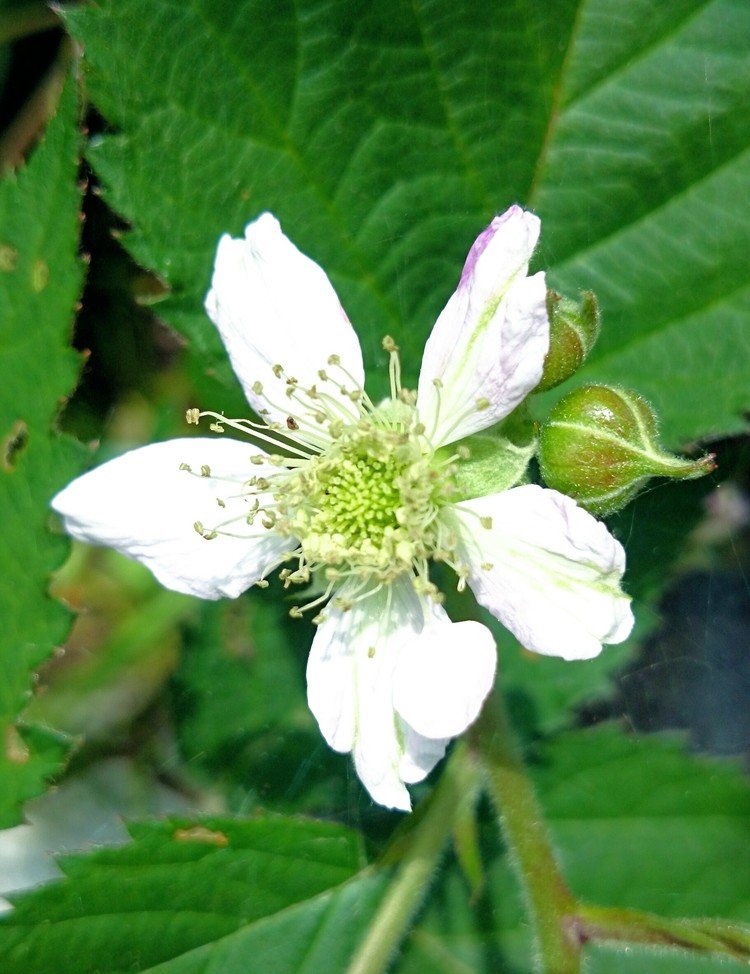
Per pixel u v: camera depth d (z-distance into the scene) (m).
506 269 0.07
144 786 0.11
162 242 0.08
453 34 0.08
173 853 0.08
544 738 0.09
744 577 0.10
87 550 0.11
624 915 0.07
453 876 0.09
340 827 0.08
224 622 0.10
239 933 0.08
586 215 0.09
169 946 0.08
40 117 0.10
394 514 0.07
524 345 0.07
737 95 0.08
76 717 0.11
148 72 0.08
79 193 0.08
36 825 0.10
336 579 0.07
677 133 0.08
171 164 0.08
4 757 0.08
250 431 0.07
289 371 0.07
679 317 0.09
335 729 0.07
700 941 0.07
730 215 0.08
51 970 0.08
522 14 0.08
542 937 0.07
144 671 0.11
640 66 0.08
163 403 0.10
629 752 0.09
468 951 0.09
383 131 0.08
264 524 0.07
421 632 0.07
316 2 0.08
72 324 0.08
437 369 0.07
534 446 0.07
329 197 0.08
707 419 0.08
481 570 0.07
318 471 0.07
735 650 0.10
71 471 0.08
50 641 0.08
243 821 0.08
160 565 0.07
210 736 0.10
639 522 0.09
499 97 0.08
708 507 0.10
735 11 0.08
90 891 0.08
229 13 0.08
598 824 0.09
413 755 0.07
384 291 0.09
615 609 0.07
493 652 0.07
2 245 0.08
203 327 0.08
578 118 0.08
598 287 0.09
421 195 0.08
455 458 0.07
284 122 0.08
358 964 0.07
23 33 0.10
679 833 0.09
